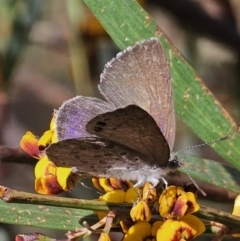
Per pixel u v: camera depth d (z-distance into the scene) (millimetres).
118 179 232
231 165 250
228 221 224
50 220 229
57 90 322
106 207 220
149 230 224
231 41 291
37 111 319
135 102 232
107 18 241
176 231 221
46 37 300
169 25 297
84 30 271
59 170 227
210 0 295
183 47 295
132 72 231
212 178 246
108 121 226
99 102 229
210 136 241
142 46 231
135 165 232
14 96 318
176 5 290
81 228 222
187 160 247
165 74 231
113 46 274
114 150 230
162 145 230
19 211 229
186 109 241
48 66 323
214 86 294
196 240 261
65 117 227
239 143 240
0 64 265
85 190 273
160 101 232
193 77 241
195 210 221
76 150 226
